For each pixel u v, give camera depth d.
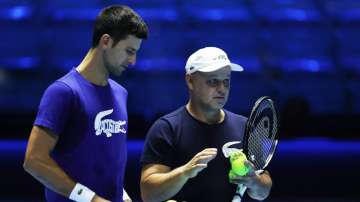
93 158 9.31
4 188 24.61
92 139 9.29
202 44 41.06
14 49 39.62
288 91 37.22
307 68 39.66
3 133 33.34
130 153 28.81
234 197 9.79
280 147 31.95
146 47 40.12
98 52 9.32
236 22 42.72
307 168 27.33
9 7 42.53
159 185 9.58
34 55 39.34
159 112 34.53
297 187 25.45
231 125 10.22
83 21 41.84
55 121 8.95
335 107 37.00
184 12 43.66
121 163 9.73
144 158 10.11
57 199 9.42
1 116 33.47
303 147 31.95
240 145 10.11
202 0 44.66
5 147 30.89
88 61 9.43
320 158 29.23
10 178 25.23
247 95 36.81
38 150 8.88
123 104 9.93
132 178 25.11
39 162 8.86
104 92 9.52
